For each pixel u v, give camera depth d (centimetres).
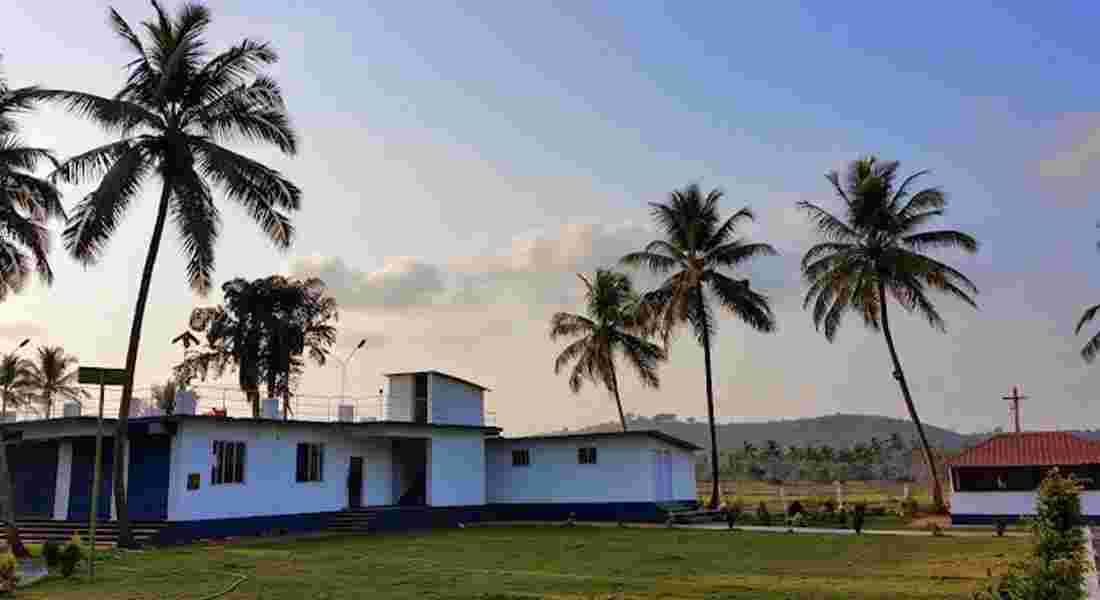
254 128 2764
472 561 2177
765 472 10325
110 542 2753
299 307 5194
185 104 2727
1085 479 3183
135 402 3456
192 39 2672
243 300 5028
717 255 4262
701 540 2802
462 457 3788
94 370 1736
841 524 3441
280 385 5044
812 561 2116
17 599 1539
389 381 4041
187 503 2847
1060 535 1340
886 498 5047
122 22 2672
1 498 2595
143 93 2706
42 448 3158
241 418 3058
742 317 4250
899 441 10725
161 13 2706
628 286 4828
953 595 1505
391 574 1886
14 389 6850
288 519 3194
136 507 2920
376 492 3625
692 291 4259
